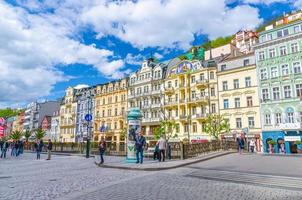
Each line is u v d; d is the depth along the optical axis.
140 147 19.84
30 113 122.38
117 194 8.81
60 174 14.82
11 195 8.87
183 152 23.02
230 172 14.02
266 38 49.88
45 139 102.31
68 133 91.06
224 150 32.38
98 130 77.31
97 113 79.38
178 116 58.19
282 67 46.78
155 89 65.31
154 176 13.39
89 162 24.14
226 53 62.91
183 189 9.64
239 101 51.06
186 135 56.19
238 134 49.72
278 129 45.31
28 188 10.23
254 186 10.33
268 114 47.12
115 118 73.19
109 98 76.69
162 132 52.06
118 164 19.20
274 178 11.80
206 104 54.62
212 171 14.70
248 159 21.31
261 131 47.31
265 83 48.22
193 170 15.64
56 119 99.25
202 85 55.56
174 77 61.16
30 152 50.00
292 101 44.69
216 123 47.44
